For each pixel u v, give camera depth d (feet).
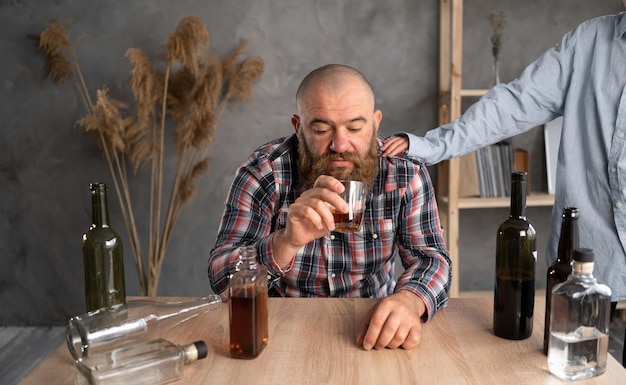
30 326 10.42
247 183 5.08
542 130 10.05
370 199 5.11
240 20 9.76
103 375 3.01
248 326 3.46
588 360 3.21
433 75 9.92
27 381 3.29
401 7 9.78
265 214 5.07
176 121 9.91
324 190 3.76
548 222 10.28
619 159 5.56
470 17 9.77
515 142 10.07
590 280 3.20
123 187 9.89
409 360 3.47
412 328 3.66
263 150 5.31
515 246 3.67
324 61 9.86
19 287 10.34
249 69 9.43
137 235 10.19
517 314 3.70
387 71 9.90
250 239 4.95
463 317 4.16
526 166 9.66
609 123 5.64
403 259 5.25
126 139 9.40
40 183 10.12
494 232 10.38
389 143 5.40
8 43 9.79
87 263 3.91
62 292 10.36
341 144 4.54
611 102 5.63
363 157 4.64
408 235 5.17
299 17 9.78
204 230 10.26
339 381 3.22
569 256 3.43
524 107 6.05
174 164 10.08
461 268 10.44
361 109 4.51
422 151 5.70
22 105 9.94
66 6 9.71
